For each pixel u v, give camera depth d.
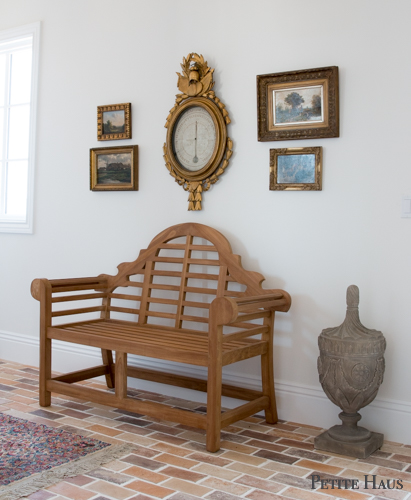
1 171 4.57
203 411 3.24
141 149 3.69
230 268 3.17
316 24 3.02
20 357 4.30
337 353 2.61
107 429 2.89
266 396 3.04
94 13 3.90
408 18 2.76
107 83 3.84
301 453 2.62
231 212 3.32
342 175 2.96
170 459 2.52
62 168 4.08
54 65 4.11
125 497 2.13
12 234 4.37
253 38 3.23
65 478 2.29
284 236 3.14
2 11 4.42
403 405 2.79
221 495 2.17
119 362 2.94
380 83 2.84
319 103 3.00
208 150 3.38
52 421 3.00
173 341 2.95
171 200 3.57
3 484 2.21
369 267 2.89
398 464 2.52
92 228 3.93
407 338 2.79
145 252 3.50
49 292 3.25
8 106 4.54
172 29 3.55
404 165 2.79
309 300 3.06
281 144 3.14
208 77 3.35
